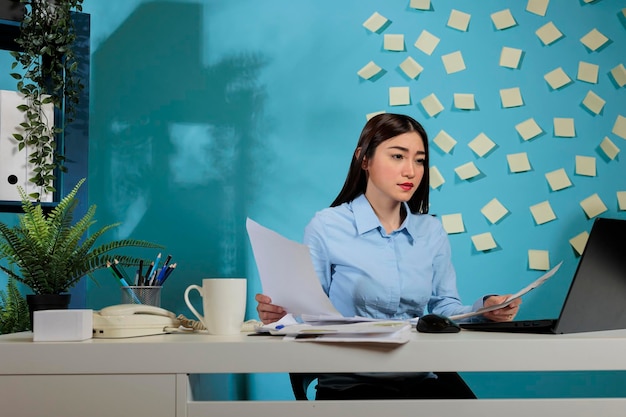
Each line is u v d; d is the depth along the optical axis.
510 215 2.53
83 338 1.11
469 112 2.56
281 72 2.57
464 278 2.50
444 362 1.02
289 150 2.55
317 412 1.02
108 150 2.54
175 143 2.55
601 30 2.59
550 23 2.58
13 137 2.08
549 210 2.52
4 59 2.48
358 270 1.76
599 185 2.54
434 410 1.01
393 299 1.75
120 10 2.58
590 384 2.44
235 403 1.04
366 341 1.02
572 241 2.52
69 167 2.25
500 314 1.41
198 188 2.54
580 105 2.57
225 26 2.59
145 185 2.54
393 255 1.77
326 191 2.54
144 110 2.56
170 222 2.53
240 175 2.55
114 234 2.52
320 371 1.03
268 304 1.33
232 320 1.21
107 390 1.05
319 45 2.58
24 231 1.95
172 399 1.04
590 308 1.16
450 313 1.75
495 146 2.55
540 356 1.01
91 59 2.56
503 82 2.57
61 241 1.95
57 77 2.14
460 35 2.58
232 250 2.53
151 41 2.58
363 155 1.80
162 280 1.86
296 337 1.09
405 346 1.02
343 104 2.56
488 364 1.02
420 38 2.58
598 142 2.56
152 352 1.05
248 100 2.57
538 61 2.58
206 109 2.57
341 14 2.59
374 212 1.82
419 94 2.56
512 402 1.01
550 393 2.44
